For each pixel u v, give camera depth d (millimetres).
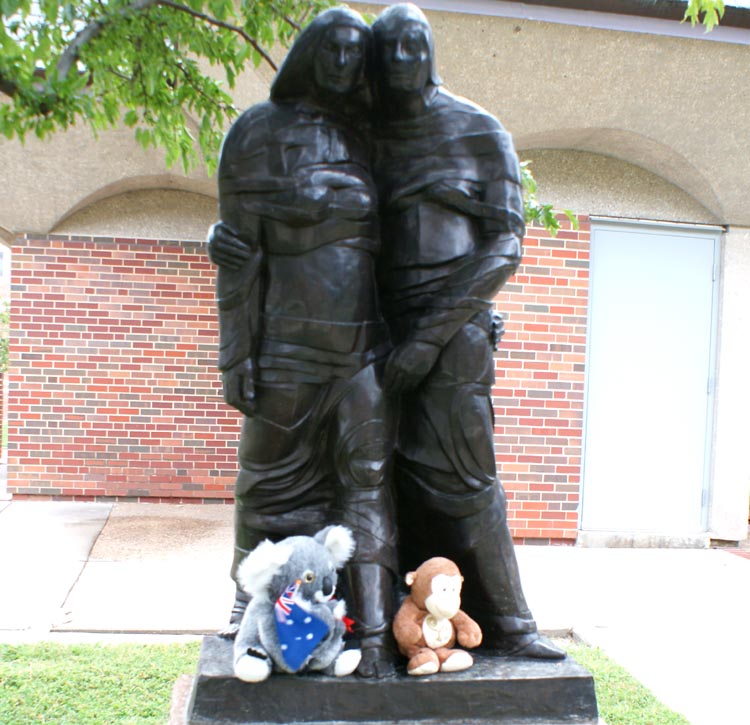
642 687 3943
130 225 8359
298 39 2326
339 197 2320
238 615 2512
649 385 7363
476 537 2471
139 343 8391
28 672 3906
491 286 2379
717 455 7445
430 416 2445
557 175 7125
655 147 6730
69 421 8320
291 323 2354
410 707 2174
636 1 5672
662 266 7332
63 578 5586
